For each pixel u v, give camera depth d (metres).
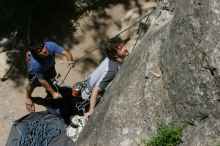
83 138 5.18
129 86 4.80
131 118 4.73
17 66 7.90
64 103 6.40
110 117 4.86
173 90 4.33
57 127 5.83
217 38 3.83
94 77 5.66
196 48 3.98
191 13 4.01
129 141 4.69
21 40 8.13
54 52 6.23
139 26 7.46
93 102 5.54
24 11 8.28
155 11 6.55
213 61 3.84
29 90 6.88
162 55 4.48
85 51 8.07
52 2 8.33
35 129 5.83
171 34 4.30
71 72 7.79
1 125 7.38
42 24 8.29
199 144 4.04
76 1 8.30
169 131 4.34
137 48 5.18
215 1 3.85
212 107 4.00
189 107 4.18
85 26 8.27
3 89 7.72
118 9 8.30
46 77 6.43
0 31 8.23
